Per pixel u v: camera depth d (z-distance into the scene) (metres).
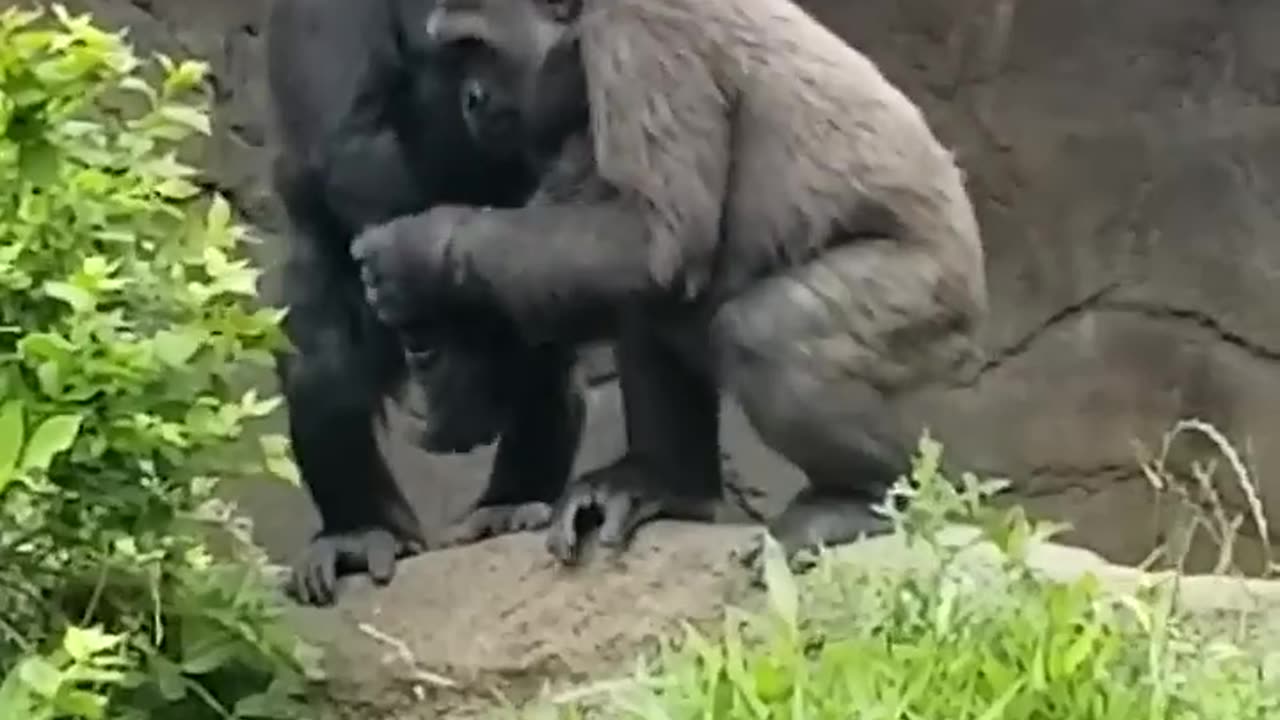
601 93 6.29
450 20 6.51
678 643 6.06
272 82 7.02
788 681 4.01
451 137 6.82
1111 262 10.72
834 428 6.21
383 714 6.16
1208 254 10.65
